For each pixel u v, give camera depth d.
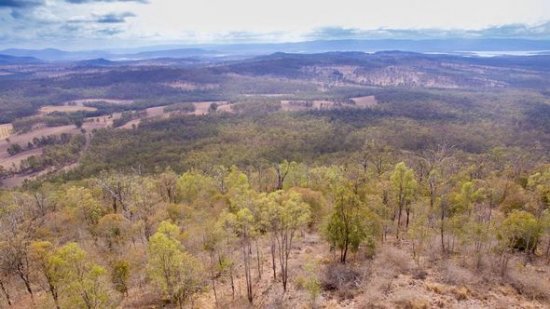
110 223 50.12
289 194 39.59
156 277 30.48
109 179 72.94
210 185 69.94
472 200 49.16
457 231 38.84
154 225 49.66
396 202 48.53
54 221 55.06
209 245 36.97
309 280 32.38
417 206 46.41
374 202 45.47
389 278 34.38
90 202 57.12
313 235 47.12
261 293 35.06
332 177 66.62
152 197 60.53
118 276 35.97
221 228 35.16
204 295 35.81
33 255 32.84
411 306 29.95
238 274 39.09
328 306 31.50
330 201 51.81
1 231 42.81
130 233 48.97
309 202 48.81
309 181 69.50
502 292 31.56
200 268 32.59
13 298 34.97
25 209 62.69
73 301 27.25
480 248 36.94
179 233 40.25
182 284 30.39
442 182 59.00
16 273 34.22
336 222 36.97
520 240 39.22
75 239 51.00
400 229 48.97
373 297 31.47
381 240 42.50
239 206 40.38
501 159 101.56
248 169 103.25
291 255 41.84
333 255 40.34
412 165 88.38
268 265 40.19
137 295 35.94
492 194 51.66
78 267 29.08
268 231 37.00
